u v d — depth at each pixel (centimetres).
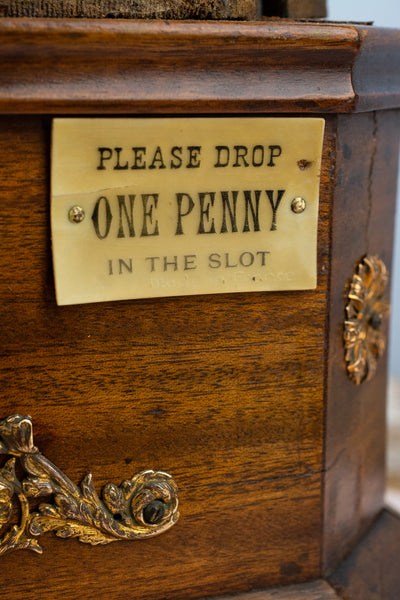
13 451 26
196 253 26
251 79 26
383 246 32
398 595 31
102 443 27
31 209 25
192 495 28
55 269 25
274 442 29
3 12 25
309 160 27
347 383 30
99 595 28
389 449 47
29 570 27
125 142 25
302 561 30
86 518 27
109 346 27
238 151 26
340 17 54
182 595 29
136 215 26
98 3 26
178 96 25
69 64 24
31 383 26
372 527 34
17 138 24
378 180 31
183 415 28
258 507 29
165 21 25
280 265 27
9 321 26
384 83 29
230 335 28
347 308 30
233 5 27
